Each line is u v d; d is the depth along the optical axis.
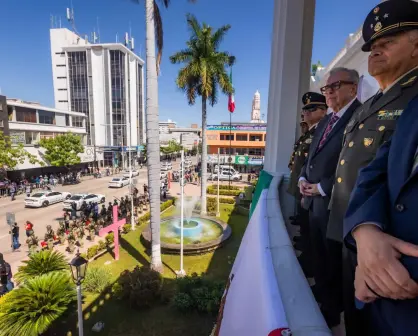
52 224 15.25
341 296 1.48
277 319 0.86
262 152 36.81
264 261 1.28
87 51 42.09
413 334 0.58
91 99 43.25
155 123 10.06
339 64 8.54
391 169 0.68
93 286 8.65
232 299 1.48
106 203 20.48
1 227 14.59
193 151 76.50
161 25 10.67
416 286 0.52
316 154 1.86
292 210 3.62
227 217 17.97
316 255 1.70
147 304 7.94
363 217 0.64
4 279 8.38
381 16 0.97
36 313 5.96
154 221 10.22
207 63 16.02
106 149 43.94
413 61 0.95
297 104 5.12
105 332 7.05
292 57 5.00
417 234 0.56
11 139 25.38
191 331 7.08
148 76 9.91
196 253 12.09
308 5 5.14
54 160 28.55
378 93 1.13
